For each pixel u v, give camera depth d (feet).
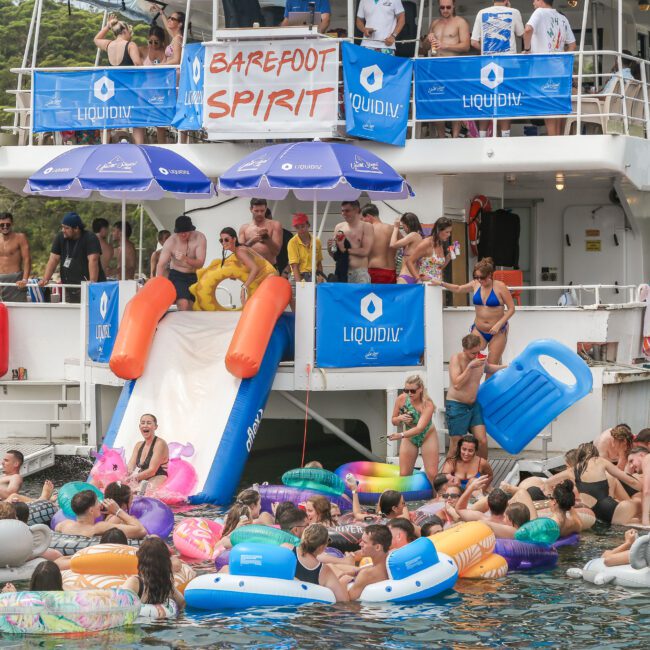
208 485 53.21
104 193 65.10
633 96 69.62
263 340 55.88
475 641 35.37
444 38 66.39
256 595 38.47
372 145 64.49
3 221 70.23
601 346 62.54
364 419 60.54
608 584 41.91
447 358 60.90
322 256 69.82
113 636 35.55
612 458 54.54
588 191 76.28
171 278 62.95
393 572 40.04
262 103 63.67
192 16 78.84
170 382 57.06
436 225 59.41
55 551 42.75
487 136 66.23
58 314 67.05
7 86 167.02
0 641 35.12
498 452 59.72
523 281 78.02
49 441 62.95
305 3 67.00
